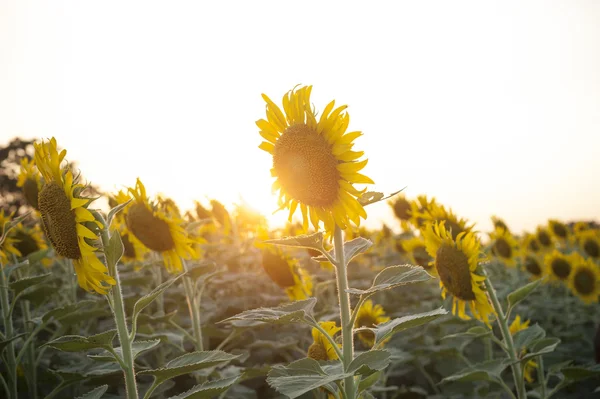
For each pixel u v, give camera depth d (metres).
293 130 3.16
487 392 6.91
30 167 6.00
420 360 7.81
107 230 3.32
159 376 3.36
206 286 10.30
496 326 9.16
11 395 5.39
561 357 8.34
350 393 3.00
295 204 3.36
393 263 12.85
